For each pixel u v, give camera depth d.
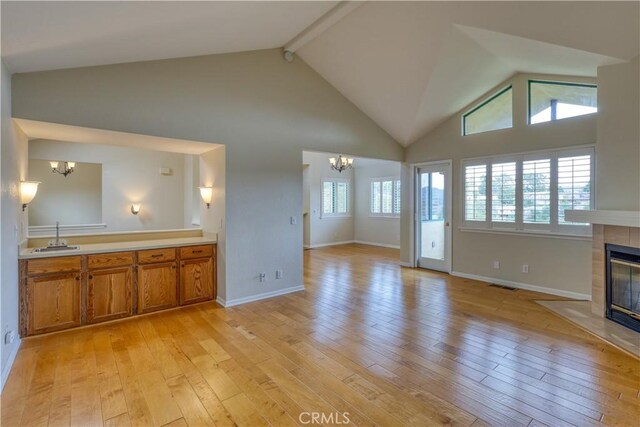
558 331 3.25
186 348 2.93
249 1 2.53
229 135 4.02
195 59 3.75
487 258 5.21
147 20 2.33
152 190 7.15
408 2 3.27
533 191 4.61
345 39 4.05
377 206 9.59
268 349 2.91
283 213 4.56
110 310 3.56
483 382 2.37
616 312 3.41
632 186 3.20
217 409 2.09
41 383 2.37
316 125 4.86
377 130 5.76
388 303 4.19
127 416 2.02
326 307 4.04
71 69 3.02
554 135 4.36
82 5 1.82
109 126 3.22
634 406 2.08
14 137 2.87
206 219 4.61
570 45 3.07
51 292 3.23
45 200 7.69
